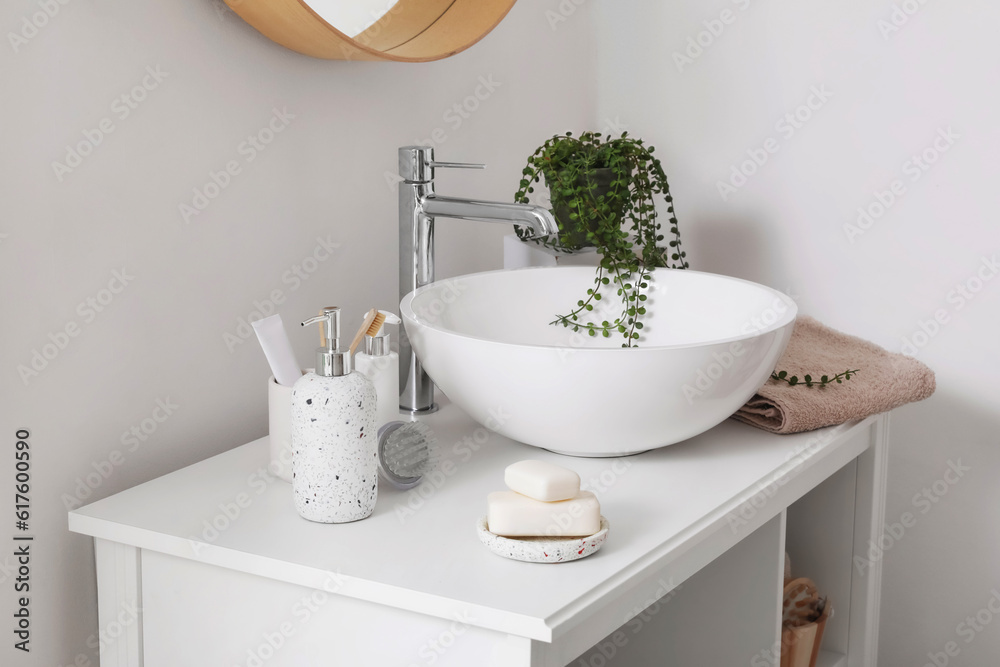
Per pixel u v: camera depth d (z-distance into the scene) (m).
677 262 1.76
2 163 0.86
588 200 1.32
